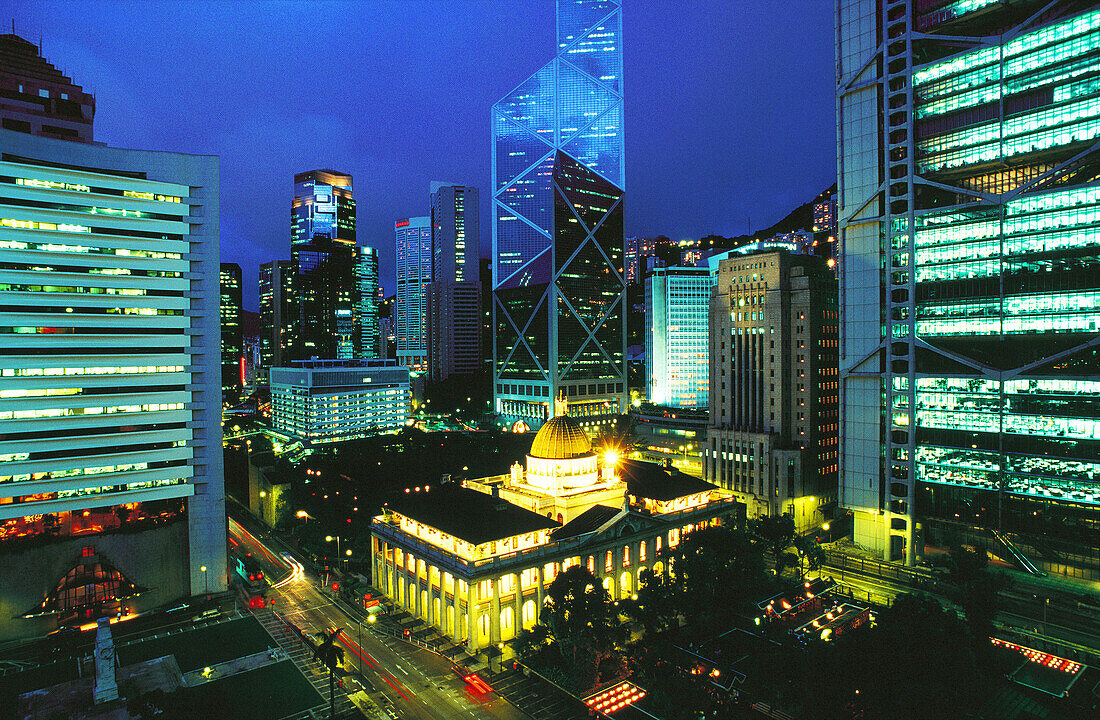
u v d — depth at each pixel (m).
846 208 159.88
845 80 159.00
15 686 100.81
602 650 105.88
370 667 110.12
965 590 110.81
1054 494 129.00
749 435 189.62
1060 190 127.31
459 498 144.75
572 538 132.00
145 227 126.81
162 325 128.50
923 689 77.81
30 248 116.75
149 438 127.62
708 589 116.38
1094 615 118.69
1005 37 133.00
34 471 117.62
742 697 88.38
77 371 121.06
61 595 123.44
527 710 96.94
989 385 137.25
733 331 198.75
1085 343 124.19
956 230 141.50
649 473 170.88
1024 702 90.69
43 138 120.06
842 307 161.25
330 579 150.75
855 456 159.62
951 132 141.62
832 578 143.12
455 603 118.88
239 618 126.56
